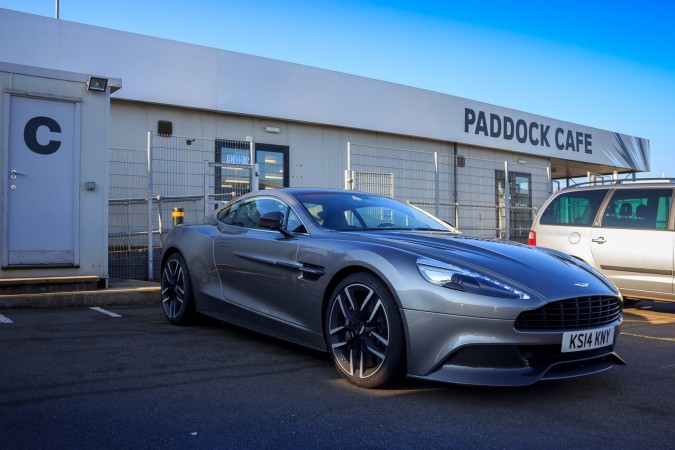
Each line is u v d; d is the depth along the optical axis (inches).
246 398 132.1
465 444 108.7
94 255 275.7
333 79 515.2
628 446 109.4
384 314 137.2
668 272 260.1
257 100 472.7
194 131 452.8
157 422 116.0
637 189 279.4
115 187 411.5
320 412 123.9
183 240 217.0
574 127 732.0
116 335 196.5
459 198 604.1
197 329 210.2
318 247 159.0
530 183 679.7
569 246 293.4
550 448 107.8
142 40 422.6
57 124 267.7
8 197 255.8
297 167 504.4
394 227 179.6
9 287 251.1
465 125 606.5
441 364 129.9
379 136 554.6
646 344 204.5
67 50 394.3
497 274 134.0
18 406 123.3
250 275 182.1
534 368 129.5
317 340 157.0
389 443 108.3
